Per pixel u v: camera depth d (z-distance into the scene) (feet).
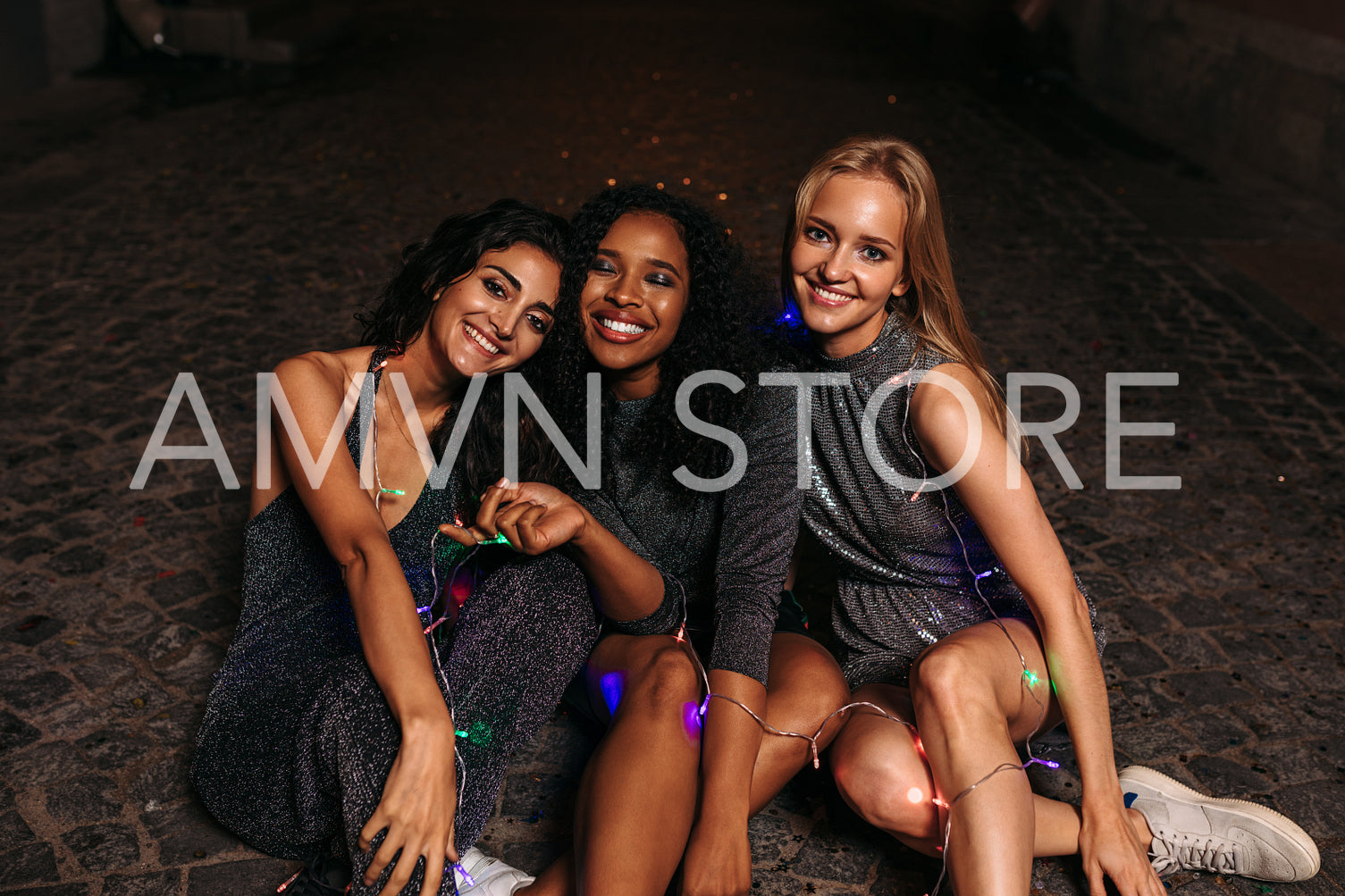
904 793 7.02
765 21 46.88
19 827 7.81
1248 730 9.15
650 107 31.50
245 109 30.30
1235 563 11.57
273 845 7.25
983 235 21.81
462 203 23.07
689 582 8.33
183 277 18.76
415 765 6.19
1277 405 15.30
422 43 40.37
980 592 7.86
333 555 6.89
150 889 7.34
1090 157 27.58
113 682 9.32
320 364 7.14
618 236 7.18
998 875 6.41
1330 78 24.25
